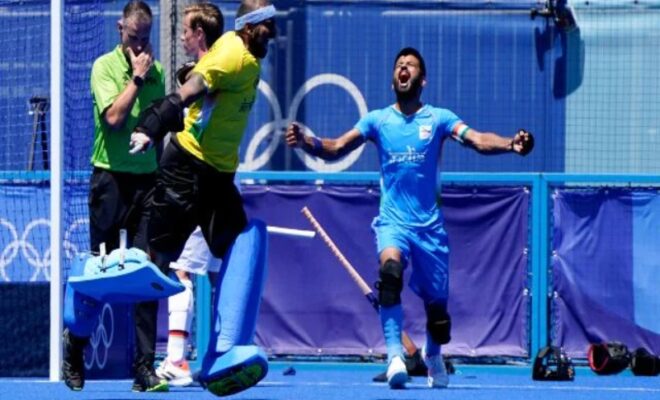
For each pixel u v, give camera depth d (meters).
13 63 39.53
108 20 42.28
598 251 38.53
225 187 24.27
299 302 38.84
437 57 43.06
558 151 42.88
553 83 42.84
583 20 42.81
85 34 34.03
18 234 35.28
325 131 43.16
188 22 26.59
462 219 38.75
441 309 30.95
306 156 42.91
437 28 43.03
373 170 42.75
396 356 29.88
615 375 37.84
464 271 38.69
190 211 24.17
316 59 43.19
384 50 43.12
